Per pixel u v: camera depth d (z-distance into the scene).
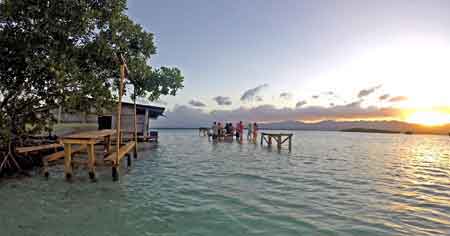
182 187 7.22
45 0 8.09
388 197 6.42
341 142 32.56
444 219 4.92
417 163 13.20
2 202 5.57
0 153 8.54
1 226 4.28
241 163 12.05
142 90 17.58
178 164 11.55
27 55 7.84
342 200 6.09
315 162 12.66
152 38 12.25
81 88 8.67
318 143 29.19
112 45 9.92
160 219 4.74
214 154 15.73
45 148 10.02
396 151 20.61
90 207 5.35
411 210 5.43
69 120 15.34
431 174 9.94
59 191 6.53
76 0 8.34
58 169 9.36
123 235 4.03
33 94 8.74
